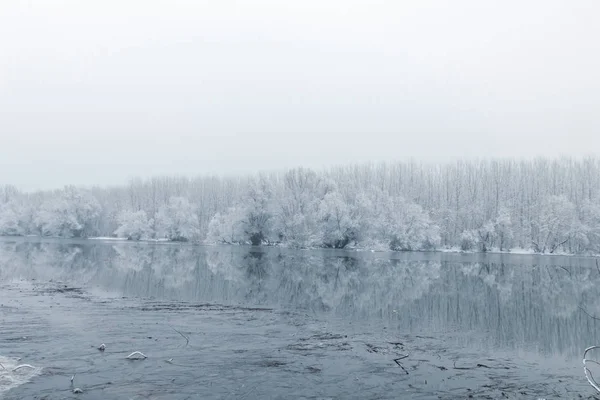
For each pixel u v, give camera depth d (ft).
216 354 63.41
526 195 366.02
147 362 58.80
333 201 312.09
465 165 408.46
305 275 166.50
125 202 471.62
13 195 521.65
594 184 362.53
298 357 63.00
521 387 53.26
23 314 85.97
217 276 159.53
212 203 443.73
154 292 121.39
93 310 92.17
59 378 52.24
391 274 174.19
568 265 222.28
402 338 76.48
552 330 85.61
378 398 48.93
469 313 101.19
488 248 328.29
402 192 398.01
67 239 411.75
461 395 50.24
